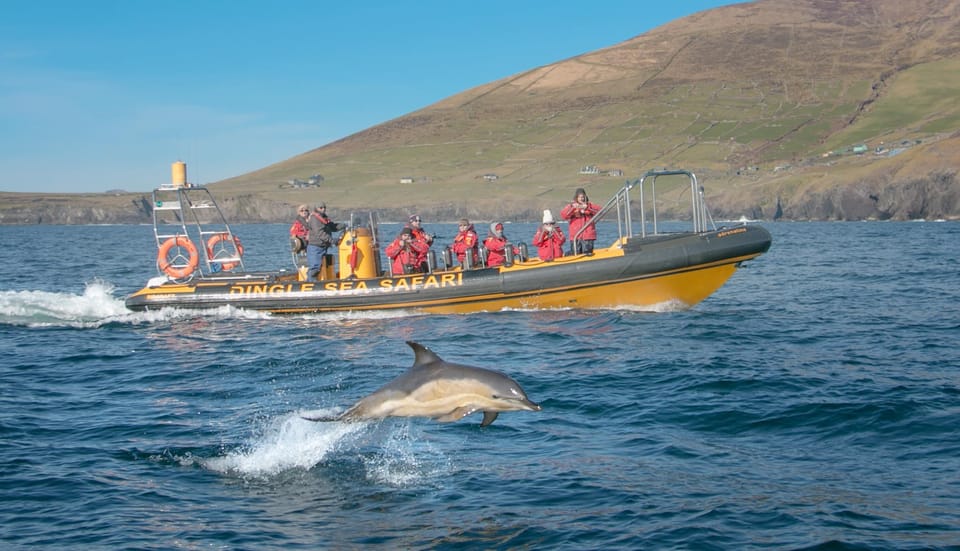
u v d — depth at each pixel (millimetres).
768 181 162125
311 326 20766
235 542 7914
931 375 14047
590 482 9258
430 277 21859
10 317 22812
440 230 125812
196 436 11234
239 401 13281
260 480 9555
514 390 8422
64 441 11062
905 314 22234
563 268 21391
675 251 20984
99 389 14344
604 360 15648
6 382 14914
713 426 11305
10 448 10719
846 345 17281
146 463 10156
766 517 8219
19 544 7875
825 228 104750
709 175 188625
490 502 8789
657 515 8336
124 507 8758
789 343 17516
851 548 7512
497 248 22453
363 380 14523
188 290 23234
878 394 12516
